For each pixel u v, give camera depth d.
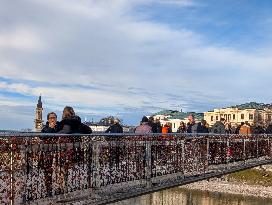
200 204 53.50
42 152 11.20
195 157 20.22
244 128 30.30
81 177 12.61
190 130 24.05
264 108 141.00
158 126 21.30
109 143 13.91
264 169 72.94
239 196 62.34
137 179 15.43
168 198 56.84
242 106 144.62
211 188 67.56
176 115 128.38
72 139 12.25
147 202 51.84
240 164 26.22
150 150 16.30
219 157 23.12
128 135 14.74
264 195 63.59
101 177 13.49
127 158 14.88
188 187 68.25
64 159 11.91
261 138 30.22
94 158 13.17
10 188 10.35
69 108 13.55
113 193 14.07
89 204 12.88
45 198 11.27
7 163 10.33
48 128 14.00
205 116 147.62
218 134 22.81
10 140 10.39
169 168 17.72
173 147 18.06
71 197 12.16
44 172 11.25
